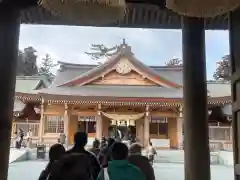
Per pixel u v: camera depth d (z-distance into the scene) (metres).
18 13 4.14
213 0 3.21
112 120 30.72
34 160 24.91
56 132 30.59
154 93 31.31
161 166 21.14
